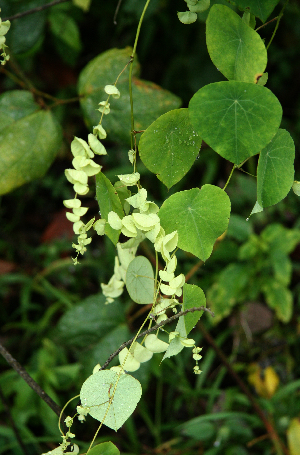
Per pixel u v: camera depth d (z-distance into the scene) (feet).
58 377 3.53
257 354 4.07
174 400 3.84
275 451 3.31
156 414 3.69
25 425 3.48
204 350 4.05
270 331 4.14
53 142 2.25
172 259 1.68
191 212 1.69
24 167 2.21
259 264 3.96
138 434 3.71
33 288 4.46
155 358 3.59
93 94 2.23
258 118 1.61
